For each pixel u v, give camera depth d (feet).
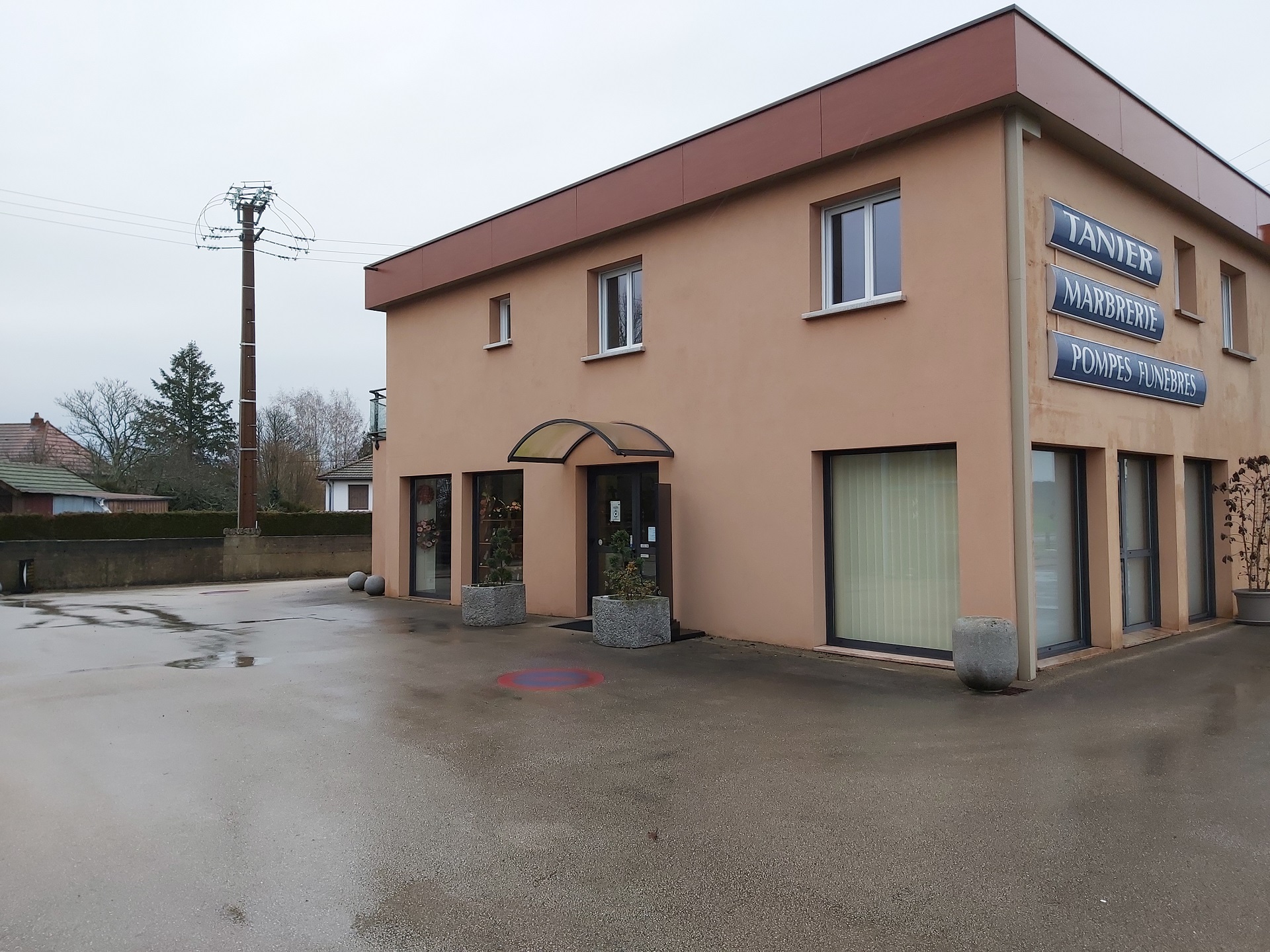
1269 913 12.04
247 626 41.98
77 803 16.76
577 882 13.21
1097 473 31.45
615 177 39.27
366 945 11.39
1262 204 42.75
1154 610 36.47
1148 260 33.55
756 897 12.67
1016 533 27.04
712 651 32.35
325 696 25.75
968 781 17.60
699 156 35.68
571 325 42.55
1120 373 31.27
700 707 23.98
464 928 11.82
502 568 40.86
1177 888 12.81
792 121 32.27
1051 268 28.48
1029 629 26.84
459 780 17.95
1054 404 28.60
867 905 12.39
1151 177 33.53
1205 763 18.63
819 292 32.63
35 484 118.62
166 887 13.10
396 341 54.70
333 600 54.75
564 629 38.06
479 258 46.88
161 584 76.59
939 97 28.04
